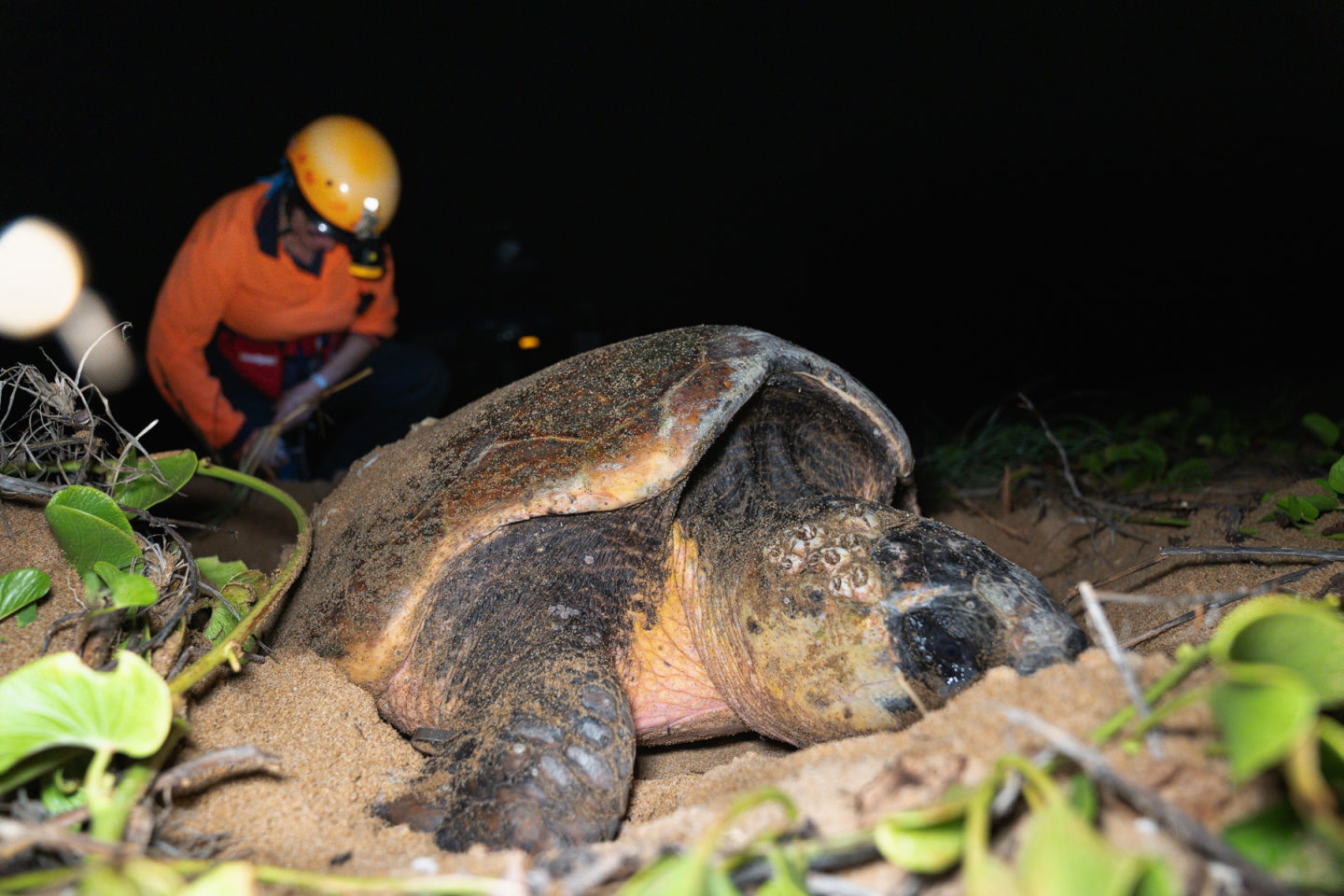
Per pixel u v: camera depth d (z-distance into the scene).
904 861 1.06
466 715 2.12
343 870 1.47
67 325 8.05
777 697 2.11
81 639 1.67
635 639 2.36
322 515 2.90
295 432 5.71
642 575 2.39
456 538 2.29
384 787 1.92
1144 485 4.18
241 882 1.03
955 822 1.09
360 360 5.69
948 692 1.80
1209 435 5.29
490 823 1.74
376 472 2.91
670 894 0.96
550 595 2.28
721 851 1.27
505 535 2.33
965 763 1.29
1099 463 4.54
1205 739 1.19
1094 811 1.08
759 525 2.31
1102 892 0.87
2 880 1.09
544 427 2.39
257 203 5.08
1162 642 2.48
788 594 2.08
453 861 1.46
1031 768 1.02
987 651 1.80
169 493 2.42
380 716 2.49
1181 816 0.97
